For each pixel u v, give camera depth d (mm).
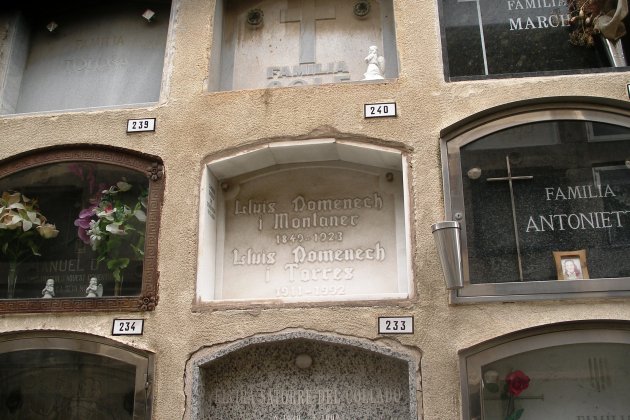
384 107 4281
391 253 4227
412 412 3633
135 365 3992
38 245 4449
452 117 4180
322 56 4863
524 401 3619
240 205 4508
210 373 4059
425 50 4410
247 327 3953
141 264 4254
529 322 3660
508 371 3662
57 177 4586
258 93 4465
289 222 4410
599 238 3809
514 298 3721
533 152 4039
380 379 3910
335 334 3846
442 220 3973
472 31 4473
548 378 3641
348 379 3947
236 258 4387
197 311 4027
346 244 4293
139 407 3885
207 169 4367
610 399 3580
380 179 4410
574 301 3670
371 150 4219
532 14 4488
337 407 3914
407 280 3953
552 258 3805
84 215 4457
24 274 4383
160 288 4109
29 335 4133
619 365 3615
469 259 3857
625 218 3824
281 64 4879
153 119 4520
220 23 4953
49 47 5215
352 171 4465
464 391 3605
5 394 4125
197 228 4223
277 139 4328
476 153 4090
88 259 4352
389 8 4922
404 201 4145
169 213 4277
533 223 3895
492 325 3695
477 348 3680
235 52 4961
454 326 3734
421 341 3742
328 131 4285
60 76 5105
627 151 3955
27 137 4609
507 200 3963
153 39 5086
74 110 4672
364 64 4785
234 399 4004
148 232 4254
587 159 3979
